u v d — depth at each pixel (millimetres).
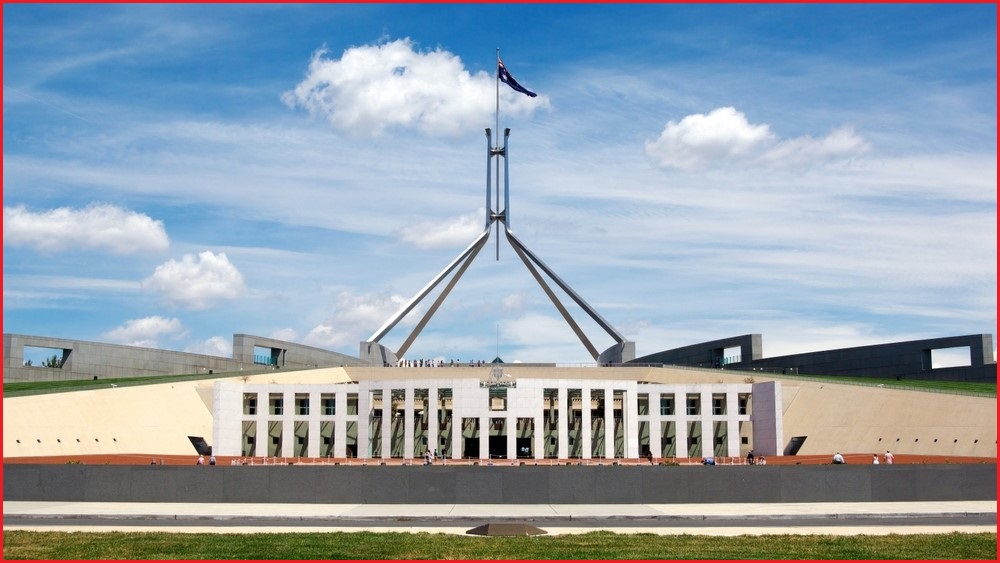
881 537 30438
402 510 39219
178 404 83812
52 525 34531
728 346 115750
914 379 96562
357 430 88125
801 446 83438
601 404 91250
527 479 42188
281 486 42469
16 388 76062
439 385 84812
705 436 87562
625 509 39281
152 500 42781
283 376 95125
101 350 92812
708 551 27641
